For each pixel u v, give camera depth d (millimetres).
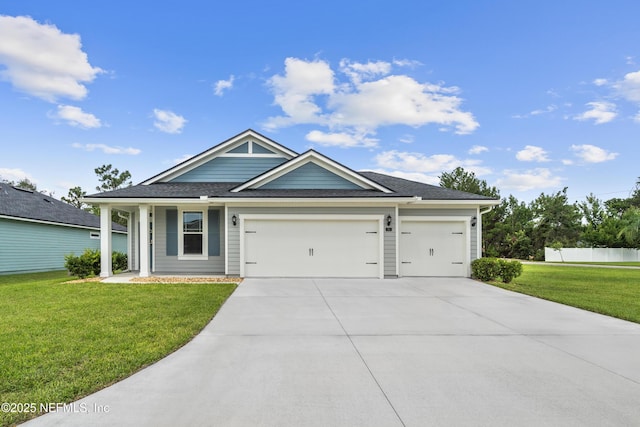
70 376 4215
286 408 3543
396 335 6160
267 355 5105
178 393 3863
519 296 9938
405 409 3541
